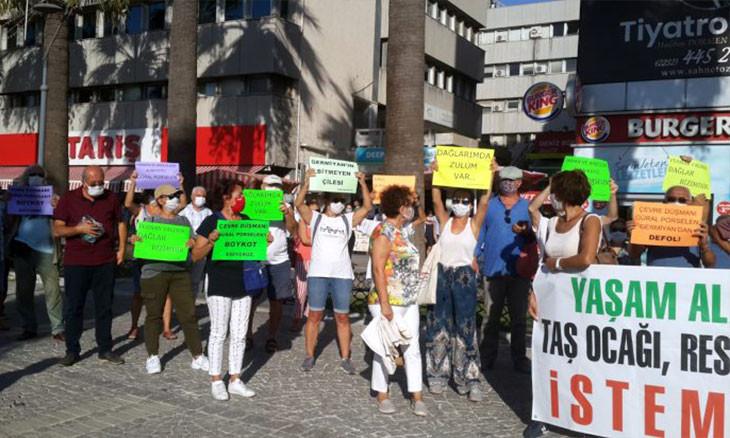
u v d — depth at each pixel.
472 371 6.04
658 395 4.52
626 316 4.62
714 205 15.30
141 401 5.74
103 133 28.42
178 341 8.22
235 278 5.93
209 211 8.50
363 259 21.33
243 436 4.93
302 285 8.95
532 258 6.83
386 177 7.42
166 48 26.75
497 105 47.72
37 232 7.96
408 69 9.86
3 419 5.19
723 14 15.13
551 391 4.94
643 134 16.17
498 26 48.22
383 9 29.52
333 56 26.62
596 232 4.69
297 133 24.94
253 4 24.56
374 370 5.64
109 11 20.94
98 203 7.00
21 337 8.11
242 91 24.92
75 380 6.36
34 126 30.58
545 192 5.38
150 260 6.63
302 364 7.12
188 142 14.77
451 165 6.16
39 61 30.28
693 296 4.42
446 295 6.21
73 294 6.91
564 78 45.59
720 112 15.30
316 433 5.03
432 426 5.28
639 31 16.05
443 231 6.26
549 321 4.96
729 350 4.32
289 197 10.87
